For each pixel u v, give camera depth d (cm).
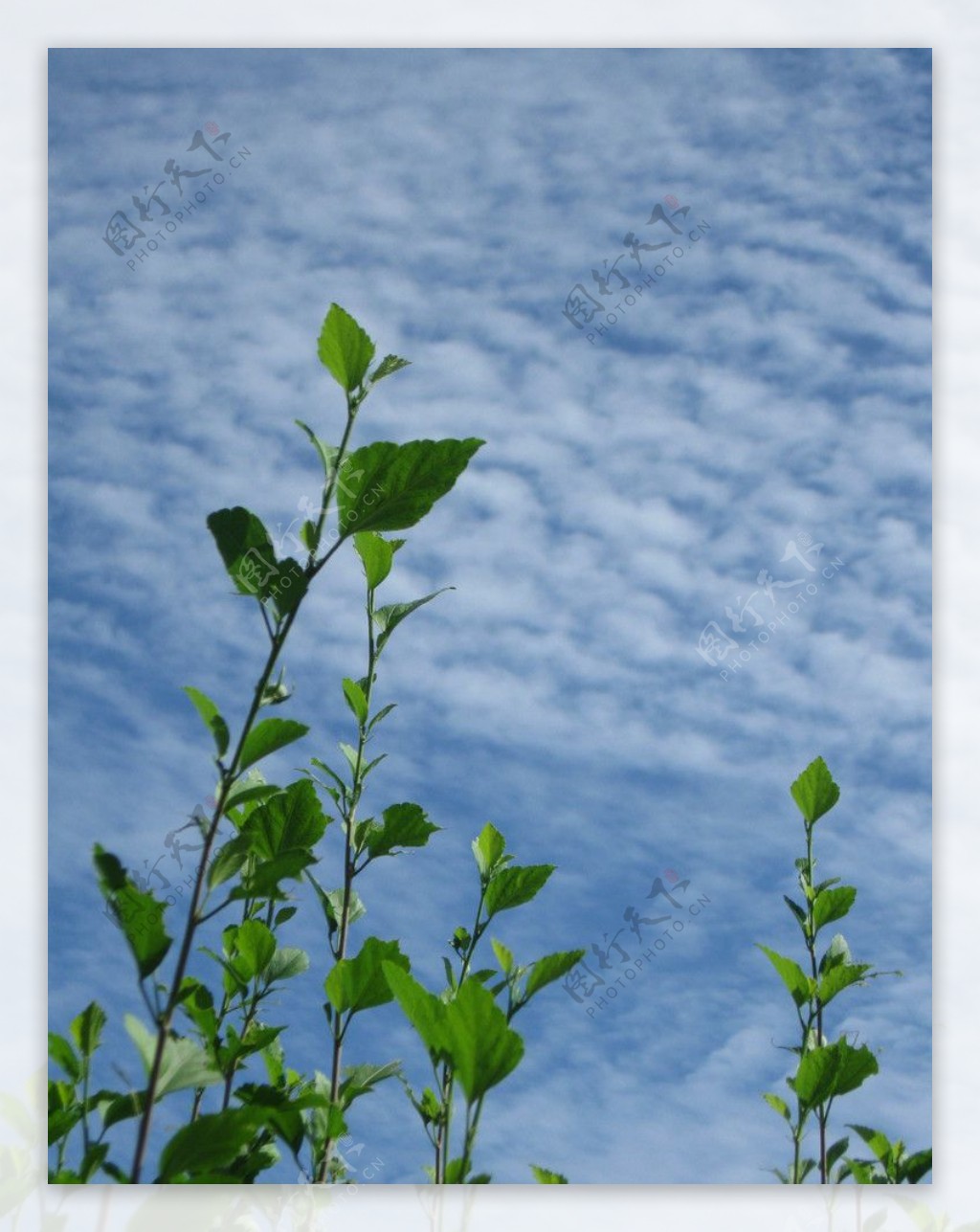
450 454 179
